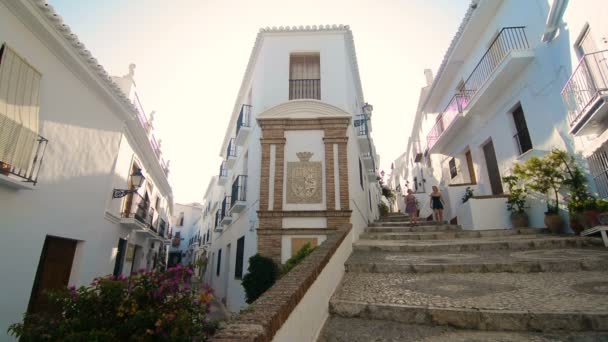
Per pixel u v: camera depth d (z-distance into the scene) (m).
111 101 9.23
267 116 9.70
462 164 13.45
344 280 4.98
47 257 7.23
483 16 10.55
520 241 6.52
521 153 9.34
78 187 8.02
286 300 2.46
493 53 10.36
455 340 2.92
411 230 10.22
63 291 3.00
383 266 5.40
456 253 6.46
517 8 9.15
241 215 11.63
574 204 6.70
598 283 4.04
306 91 11.71
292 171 9.18
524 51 8.41
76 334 2.59
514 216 8.66
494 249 6.56
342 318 3.67
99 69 8.18
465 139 12.85
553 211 7.54
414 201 11.70
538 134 8.33
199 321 2.84
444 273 5.11
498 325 3.14
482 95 10.23
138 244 13.79
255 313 2.15
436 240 8.04
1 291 5.66
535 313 3.09
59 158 7.30
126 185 11.16
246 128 12.03
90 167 8.55
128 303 2.78
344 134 9.39
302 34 12.33
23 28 6.15
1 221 5.68
